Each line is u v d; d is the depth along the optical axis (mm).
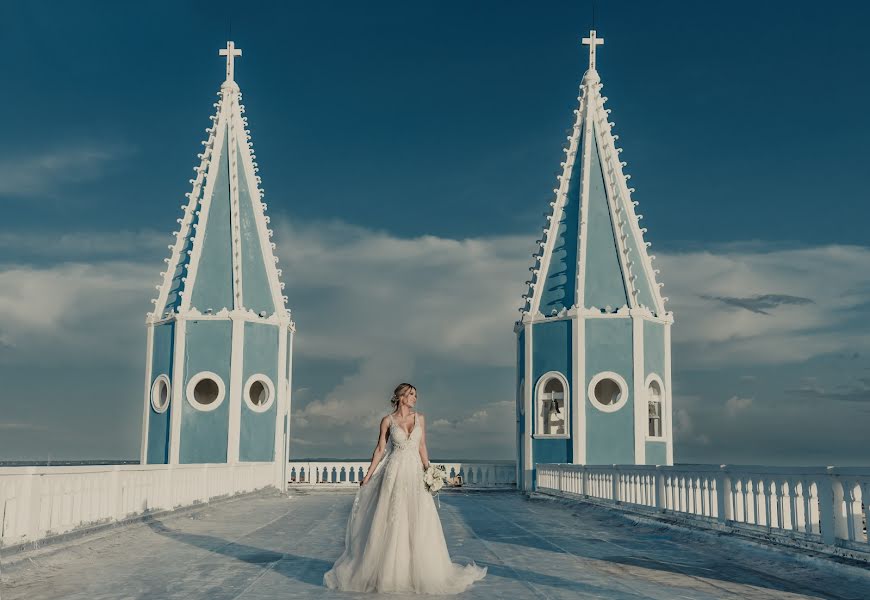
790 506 11703
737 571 10625
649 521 16672
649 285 35844
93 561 11297
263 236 37375
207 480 22156
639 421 33469
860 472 10000
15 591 8984
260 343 35500
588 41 38562
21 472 10656
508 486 37938
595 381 33812
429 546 9148
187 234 37312
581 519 19266
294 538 14391
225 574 10219
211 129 38344
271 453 35281
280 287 37281
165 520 16781
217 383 34531
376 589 9078
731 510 13688
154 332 36156
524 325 35688
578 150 37594
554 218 36625
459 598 8766
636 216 36719
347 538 9531
